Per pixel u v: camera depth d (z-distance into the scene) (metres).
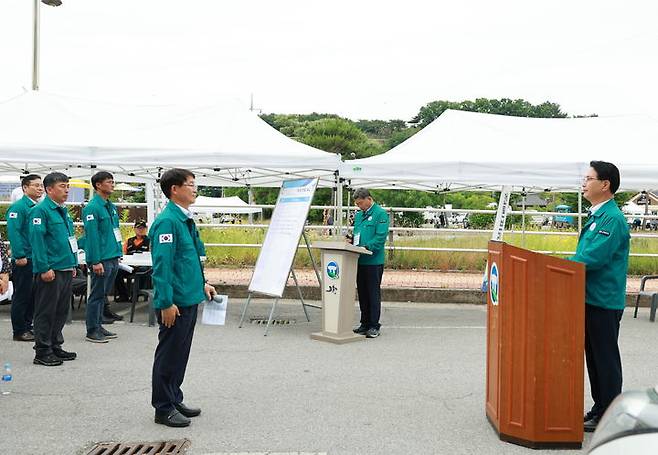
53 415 5.44
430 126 12.87
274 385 6.48
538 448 4.73
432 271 15.64
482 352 8.22
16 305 8.40
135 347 8.19
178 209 5.22
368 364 7.47
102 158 10.13
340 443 4.85
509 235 16.45
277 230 9.83
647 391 2.45
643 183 10.80
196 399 5.96
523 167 10.83
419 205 26.97
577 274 4.73
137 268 10.29
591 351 5.25
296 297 12.80
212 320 5.50
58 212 7.28
